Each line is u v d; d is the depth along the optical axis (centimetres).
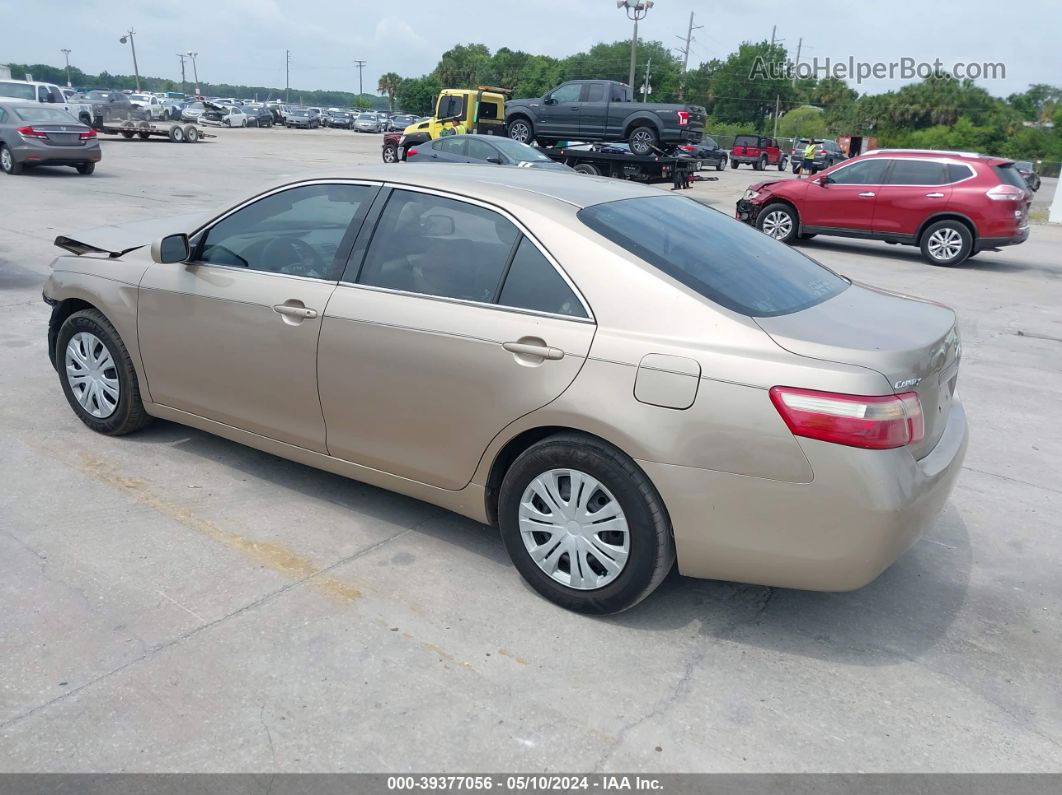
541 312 322
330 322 368
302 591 342
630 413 298
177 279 423
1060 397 655
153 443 483
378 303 357
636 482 303
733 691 294
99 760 251
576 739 268
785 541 289
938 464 308
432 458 356
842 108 8219
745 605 347
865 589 364
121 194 1591
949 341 324
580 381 308
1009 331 882
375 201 374
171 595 335
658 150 2112
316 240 388
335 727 268
